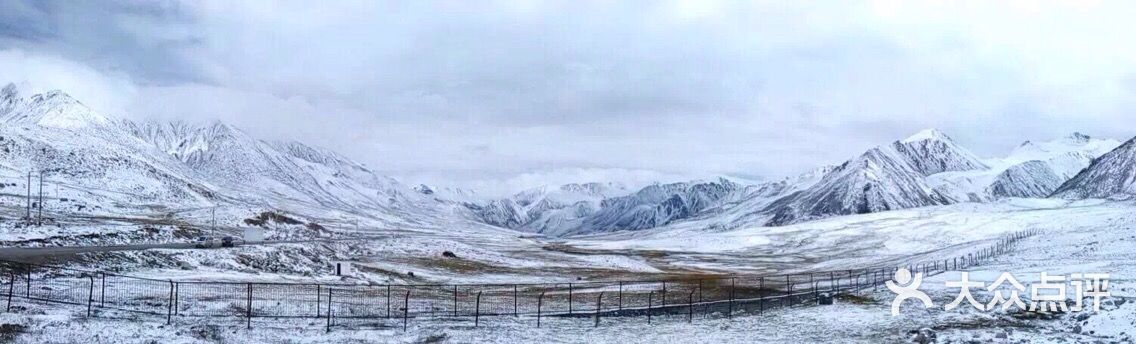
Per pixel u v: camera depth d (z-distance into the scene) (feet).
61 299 170.19
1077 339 139.95
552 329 169.17
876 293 234.99
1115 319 151.02
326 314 175.83
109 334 130.00
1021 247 410.93
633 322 183.73
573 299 240.53
